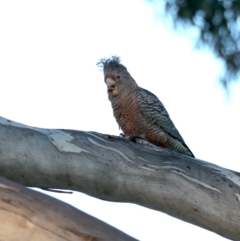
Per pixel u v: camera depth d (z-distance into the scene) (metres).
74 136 10.80
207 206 10.90
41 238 7.74
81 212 7.94
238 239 11.15
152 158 10.98
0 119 10.59
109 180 10.86
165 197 10.95
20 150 10.41
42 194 7.90
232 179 11.02
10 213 7.71
